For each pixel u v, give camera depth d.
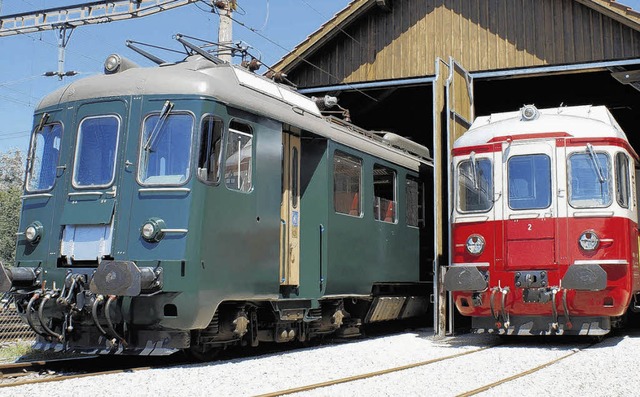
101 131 8.61
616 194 10.59
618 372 8.16
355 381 7.40
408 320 16.83
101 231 8.27
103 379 7.12
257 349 10.97
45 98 9.34
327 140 11.02
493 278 11.03
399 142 14.43
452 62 13.84
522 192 11.09
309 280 10.58
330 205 10.99
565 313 10.53
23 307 8.65
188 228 7.97
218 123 8.51
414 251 14.33
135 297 7.86
